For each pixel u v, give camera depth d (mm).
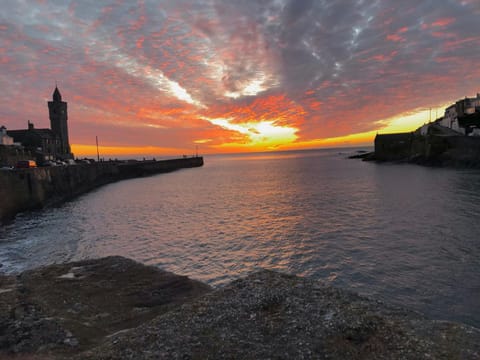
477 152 82625
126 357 5883
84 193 74625
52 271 15711
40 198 51875
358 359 5566
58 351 8055
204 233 32188
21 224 39500
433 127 118062
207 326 6875
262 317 7172
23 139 98500
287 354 5789
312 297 7988
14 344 8422
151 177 119688
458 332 6145
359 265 21234
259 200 52375
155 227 36000
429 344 5746
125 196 65812
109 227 36656
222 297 8258
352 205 42062
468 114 97188
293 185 71125
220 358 5738
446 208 36500
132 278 14703
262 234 30500
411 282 18281
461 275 18719
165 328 6895
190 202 54062
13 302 11648
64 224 38906
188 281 14445
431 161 99812
